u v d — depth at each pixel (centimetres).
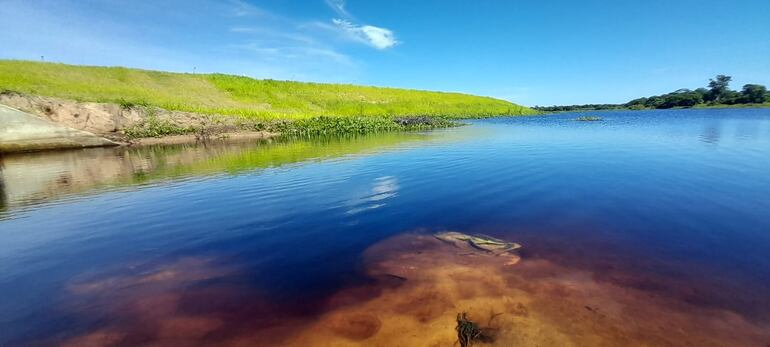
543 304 423
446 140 2284
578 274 491
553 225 680
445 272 509
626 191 904
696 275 478
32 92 2902
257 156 1734
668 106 9788
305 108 5491
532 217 729
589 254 552
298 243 632
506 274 498
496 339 364
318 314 420
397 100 7194
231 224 745
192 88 5081
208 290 480
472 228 677
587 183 995
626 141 1998
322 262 554
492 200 857
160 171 1381
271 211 823
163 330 398
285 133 3023
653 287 452
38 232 731
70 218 819
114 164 1595
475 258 552
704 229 639
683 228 646
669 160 1334
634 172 1125
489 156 1525
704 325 376
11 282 518
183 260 579
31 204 940
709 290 441
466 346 355
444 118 5050
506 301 432
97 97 3272
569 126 3591
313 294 464
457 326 387
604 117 5641
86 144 2264
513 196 886
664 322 383
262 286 488
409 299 445
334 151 1841
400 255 570
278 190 1016
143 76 4944
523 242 605
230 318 417
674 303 416
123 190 1076
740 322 380
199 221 771
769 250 547
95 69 4625
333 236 659
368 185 1041
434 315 409
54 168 1507
